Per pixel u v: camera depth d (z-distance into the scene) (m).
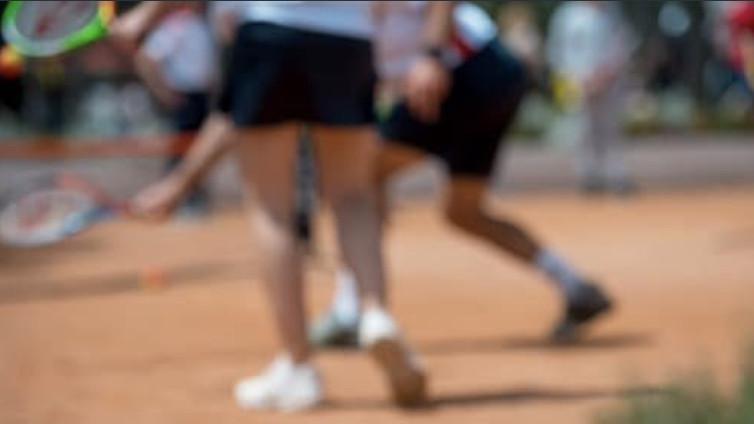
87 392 16.33
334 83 14.97
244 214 42.44
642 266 28.55
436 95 16.48
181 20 32.44
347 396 16.00
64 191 17.91
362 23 15.06
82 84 63.50
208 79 33.16
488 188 19.64
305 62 14.81
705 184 51.53
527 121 77.12
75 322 21.61
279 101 14.91
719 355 17.97
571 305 19.45
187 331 20.67
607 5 46.62
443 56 16.58
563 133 70.19
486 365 17.84
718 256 30.08
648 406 12.35
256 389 15.47
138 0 16.11
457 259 30.14
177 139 33.66
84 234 36.19
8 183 39.88
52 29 14.26
